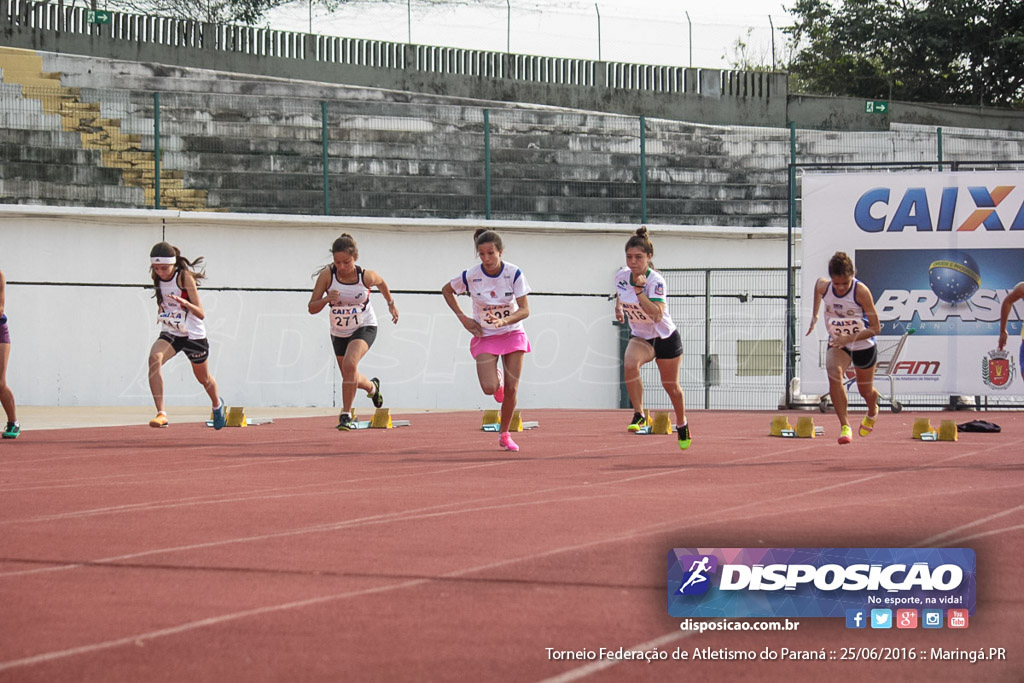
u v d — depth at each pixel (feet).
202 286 69.15
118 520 20.16
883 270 57.16
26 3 92.89
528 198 82.07
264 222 70.28
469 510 21.35
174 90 91.09
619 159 89.97
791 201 59.16
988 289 56.75
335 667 11.21
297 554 16.85
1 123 79.97
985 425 46.01
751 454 34.17
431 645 11.99
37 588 14.60
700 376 73.10
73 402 67.21
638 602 13.89
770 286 73.77
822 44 130.52
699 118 106.73
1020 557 16.69
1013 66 124.06
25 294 66.90
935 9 126.82
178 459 32.22
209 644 12.00
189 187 79.20
